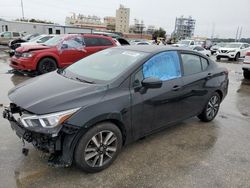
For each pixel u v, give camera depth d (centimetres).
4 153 345
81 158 295
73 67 414
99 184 294
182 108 420
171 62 403
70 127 279
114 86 324
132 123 340
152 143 400
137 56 374
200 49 2142
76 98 295
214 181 310
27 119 284
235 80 1053
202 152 380
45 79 368
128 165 335
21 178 296
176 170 329
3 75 885
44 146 286
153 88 355
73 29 4131
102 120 303
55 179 297
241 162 357
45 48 889
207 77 463
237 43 2309
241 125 501
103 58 406
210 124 497
